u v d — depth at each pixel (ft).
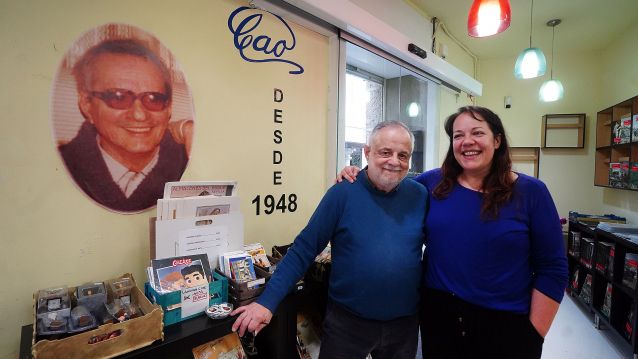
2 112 3.02
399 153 3.88
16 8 3.04
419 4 9.74
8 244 3.11
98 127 3.57
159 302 3.09
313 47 6.12
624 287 7.52
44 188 3.27
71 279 3.48
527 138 14.38
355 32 6.59
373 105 9.51
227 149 4.81
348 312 3.92
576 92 13.69
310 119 6.14
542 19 10.70
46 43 3.21
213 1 4.53
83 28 3.42
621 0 9.44
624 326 7.83
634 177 9.24
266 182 5.42
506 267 3.59
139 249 3.96
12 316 3.14
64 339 2.41
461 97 13.00
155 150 4.02
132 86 3.79
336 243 4.11
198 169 4.48
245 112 5.02
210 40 4.52
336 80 6.44
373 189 4.08
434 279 3.98
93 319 2.83
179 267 3.37
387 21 8.43
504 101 14.64
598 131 11.74
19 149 3.12
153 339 2.83
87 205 3.55
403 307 3.87
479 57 14.57
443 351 3.89
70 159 3.41
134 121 3.82
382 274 3.73
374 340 3.88
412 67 9.20
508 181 3.70
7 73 3.03
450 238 3.81
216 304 3.49
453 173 4.15
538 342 3.57
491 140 3.74
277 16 5.41
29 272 3.22
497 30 6.27
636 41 10.80
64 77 3.33
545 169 14.17
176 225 3.50
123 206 3.81
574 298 10.98
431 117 11.05
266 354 4.30
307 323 5.20
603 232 8.77
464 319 3.69
